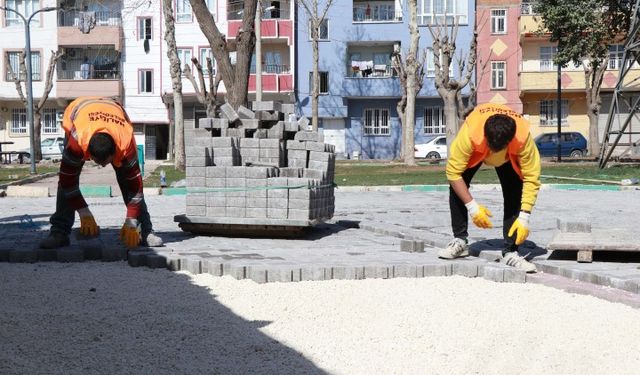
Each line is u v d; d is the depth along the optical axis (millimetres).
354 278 6949
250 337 4879
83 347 4633
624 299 5879
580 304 5844
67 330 5016
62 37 48812
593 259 7500
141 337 4871
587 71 42188
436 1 48969
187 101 49844
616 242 7219
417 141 49625
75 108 7555
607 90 46906
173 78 30516
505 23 49344
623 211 13367
